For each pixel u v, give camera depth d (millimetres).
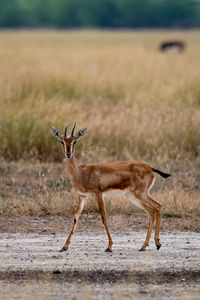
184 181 43125
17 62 114250
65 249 28250
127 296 23109
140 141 49281
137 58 137875
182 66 116000
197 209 35688
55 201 36562
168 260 27156
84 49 171250
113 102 68812
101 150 47250
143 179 29672
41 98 56031
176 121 51969
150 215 29312
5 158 48469
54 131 29953
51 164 45406
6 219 34000
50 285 24109
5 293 23250
